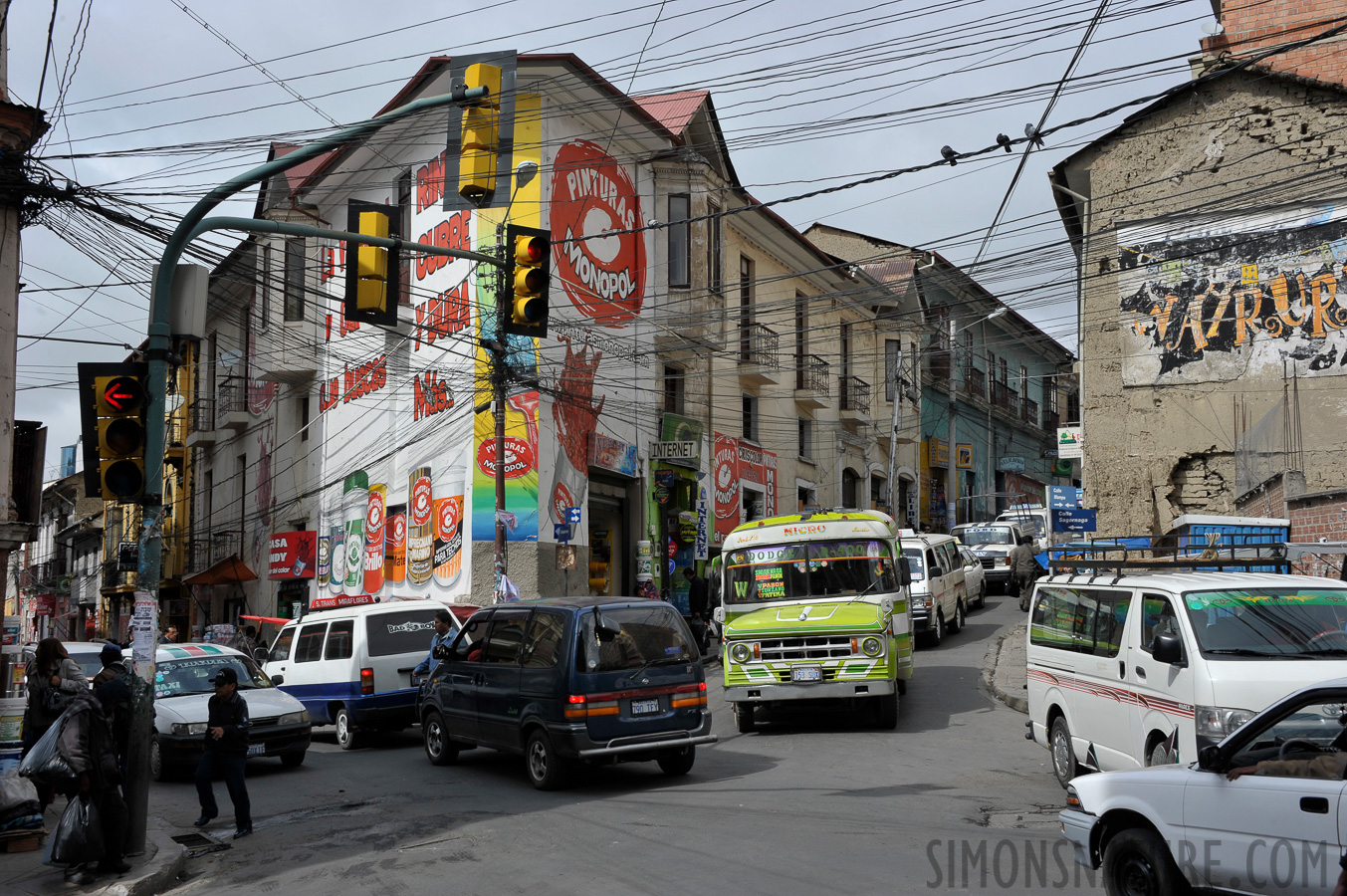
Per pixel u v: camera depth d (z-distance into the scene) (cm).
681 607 2836
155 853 950
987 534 3572
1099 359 2388
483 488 2381
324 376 2955
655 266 2772
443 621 1738
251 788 1322
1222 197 2302
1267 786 561
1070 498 2458
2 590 1312
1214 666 803
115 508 4319
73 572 5128
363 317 1132
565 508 2405
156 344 998
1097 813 641
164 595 3875
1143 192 2361
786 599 1562
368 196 2825
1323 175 2227
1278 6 2305
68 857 868
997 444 5081
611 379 2630
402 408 2659
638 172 2734
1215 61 2297
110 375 970
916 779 1129
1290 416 2220
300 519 3025
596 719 1137
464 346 2453
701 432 2928
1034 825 891
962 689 1786
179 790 1359
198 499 3756
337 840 986
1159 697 859
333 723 1705
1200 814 588
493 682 1265
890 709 1462
